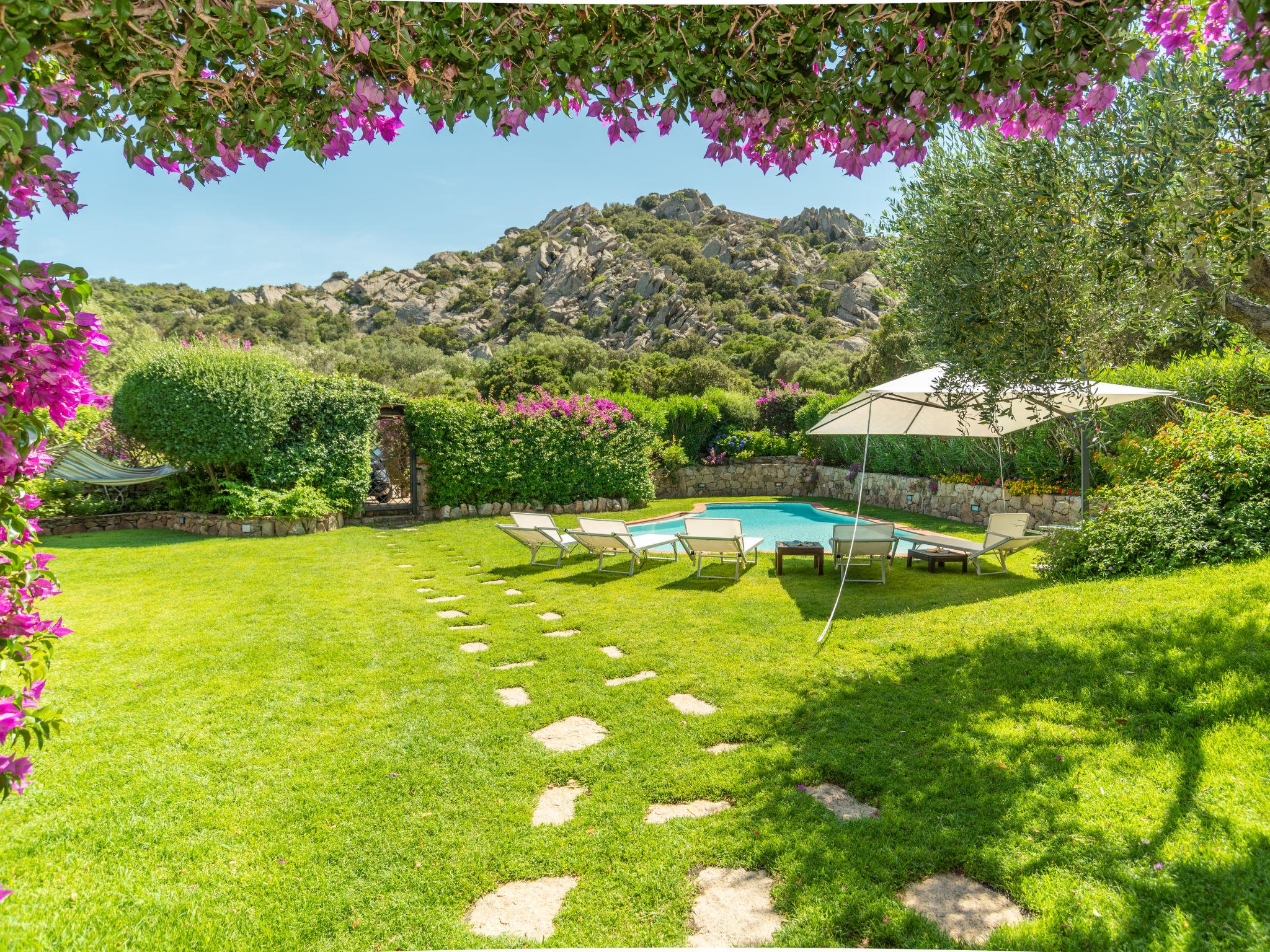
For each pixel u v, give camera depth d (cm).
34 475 211
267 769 353
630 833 295
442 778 343
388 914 249
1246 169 286
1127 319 471
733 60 217
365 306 8831
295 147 219
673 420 2053
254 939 235
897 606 660
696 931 238
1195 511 622
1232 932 215
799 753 358
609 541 904
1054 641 476
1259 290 312
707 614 654
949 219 500
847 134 235
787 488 2072
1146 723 354
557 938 235
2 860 273
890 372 2362
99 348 196
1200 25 215
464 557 1018
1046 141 431
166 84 197
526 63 212
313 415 1353
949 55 204
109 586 791
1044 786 308
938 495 1426
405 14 197
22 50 163
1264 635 412
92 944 230
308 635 597
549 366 4106
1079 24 195
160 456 1374
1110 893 240
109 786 334
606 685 471
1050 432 1065
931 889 255
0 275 164
